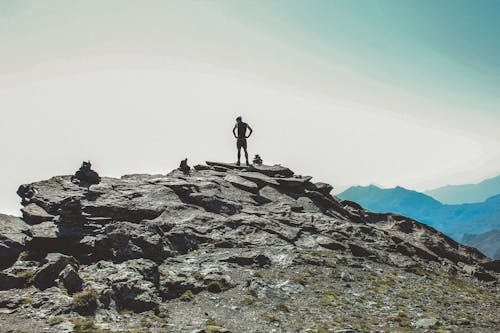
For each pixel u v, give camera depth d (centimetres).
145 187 3062
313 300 1820
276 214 3156
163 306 1622
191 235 2472
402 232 3681
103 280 1702
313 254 2488
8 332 1235
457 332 1548
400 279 2336
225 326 1466
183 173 3775
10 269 1759
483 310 1933
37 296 1519
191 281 1859
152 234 2202
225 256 2275
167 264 2078
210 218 2761
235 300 1739
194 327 1434
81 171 3022
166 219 2620
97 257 2030
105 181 3133
